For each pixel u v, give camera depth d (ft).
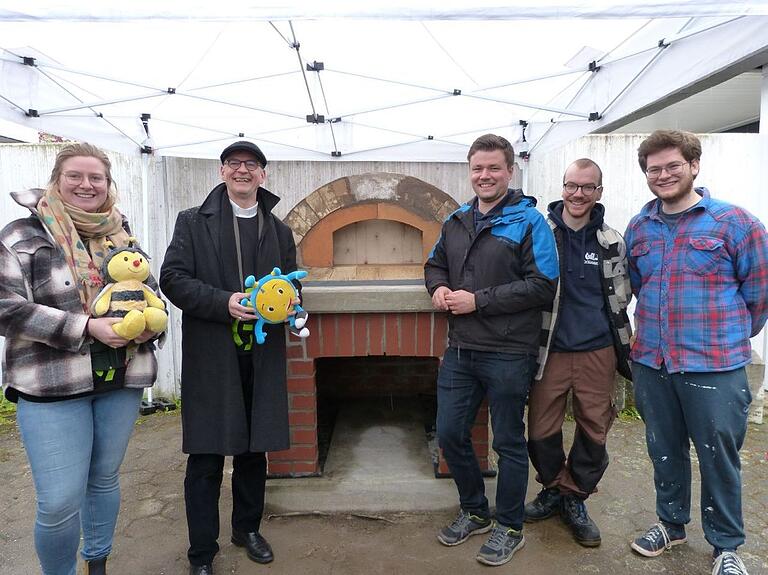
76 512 6.32
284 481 9.87
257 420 7.46
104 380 6.40
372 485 9.74
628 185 15.60
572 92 12.82
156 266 15.33
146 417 14.89
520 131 15.69
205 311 7.09
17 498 10.32
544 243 7.64
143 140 14.62
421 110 13.79
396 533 9.00
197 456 7.58
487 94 12.84
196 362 7.40
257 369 7.48
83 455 6.30
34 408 6.03
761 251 7.20
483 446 9.93
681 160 7.33
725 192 15.21
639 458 11.82
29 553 8.61
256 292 7.05
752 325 7.54
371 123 14.56
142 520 9.55
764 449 12.10
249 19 6.35
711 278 7.37
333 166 15.87
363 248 14.97
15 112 10.80
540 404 8.69
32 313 5.65
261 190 7.89
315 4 6.35
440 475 9.87
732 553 7.70
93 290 6.24
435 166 15.99
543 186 15.99
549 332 8.23
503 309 7.55
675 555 8.36
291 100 12.85
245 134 14.90
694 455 11.80
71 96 11.94
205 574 7.65
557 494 9.34
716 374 7.36
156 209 15.19
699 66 8.89
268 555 8.19
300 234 14.40
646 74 10.39
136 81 11.35
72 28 9.19
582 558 8.30
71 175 6.10
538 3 6.44
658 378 7.97
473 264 7.99
